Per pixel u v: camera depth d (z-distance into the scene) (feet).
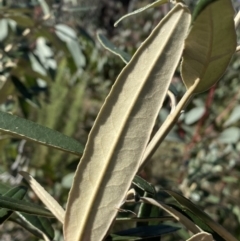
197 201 2.17
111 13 5.70
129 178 0.63
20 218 1.10
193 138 2.45
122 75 0.62
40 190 0.77
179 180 2.35
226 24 0.58
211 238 0.62
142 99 0.62
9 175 1.86
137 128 0.62
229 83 3.15
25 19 1.77
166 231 0.85
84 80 3.11
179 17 0.61
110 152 0.63
